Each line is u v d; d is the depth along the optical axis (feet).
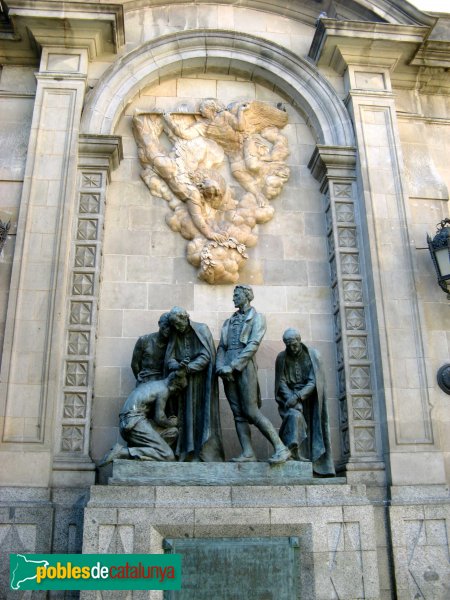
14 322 27.48
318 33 34.37
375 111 33.91
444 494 27.02
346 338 29.78
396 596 25.38
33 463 25.53
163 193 32.40
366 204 31.63
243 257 31.58
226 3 36.24
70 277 29.25
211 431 26.37
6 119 32.19
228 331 26.96
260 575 22.70
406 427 27.94
